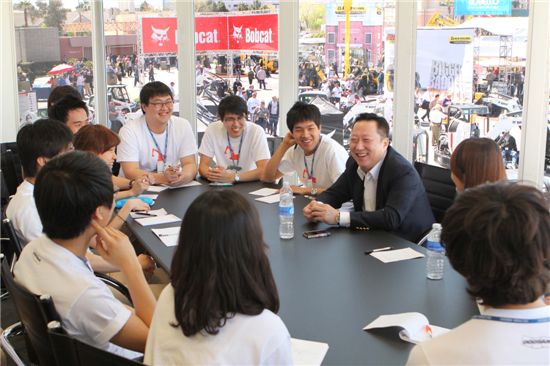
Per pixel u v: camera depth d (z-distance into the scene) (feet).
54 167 5.32
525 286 3.30
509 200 3.36
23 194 8.14
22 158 8.10
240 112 13.38
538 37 12.20
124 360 4.11
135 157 13.34
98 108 18.72
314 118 11.94
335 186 10.77
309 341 5.27
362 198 10.12
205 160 14.05
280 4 15.88
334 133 16.24
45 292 5.28
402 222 9.27
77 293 5.22
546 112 12.41
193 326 4.00
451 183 10.65
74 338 4.40
